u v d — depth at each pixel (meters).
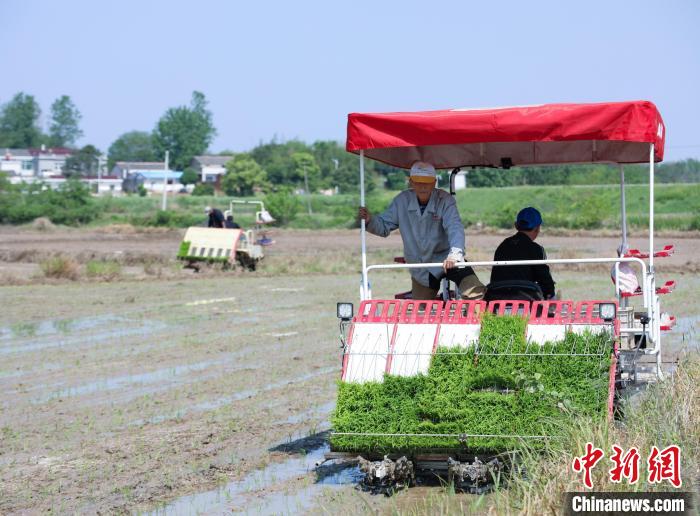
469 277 8.30
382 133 7.86
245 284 26.66
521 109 7.49
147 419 10.27
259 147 131.12
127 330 17.56
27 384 12.35
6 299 22.69
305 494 7.45
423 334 7.62
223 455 8.72
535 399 7.08
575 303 7.48
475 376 7.28
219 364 13.87
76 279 27.47
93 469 8.30
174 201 90.12
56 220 65.94
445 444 7.08
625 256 8.99
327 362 14.00
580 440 6.50
